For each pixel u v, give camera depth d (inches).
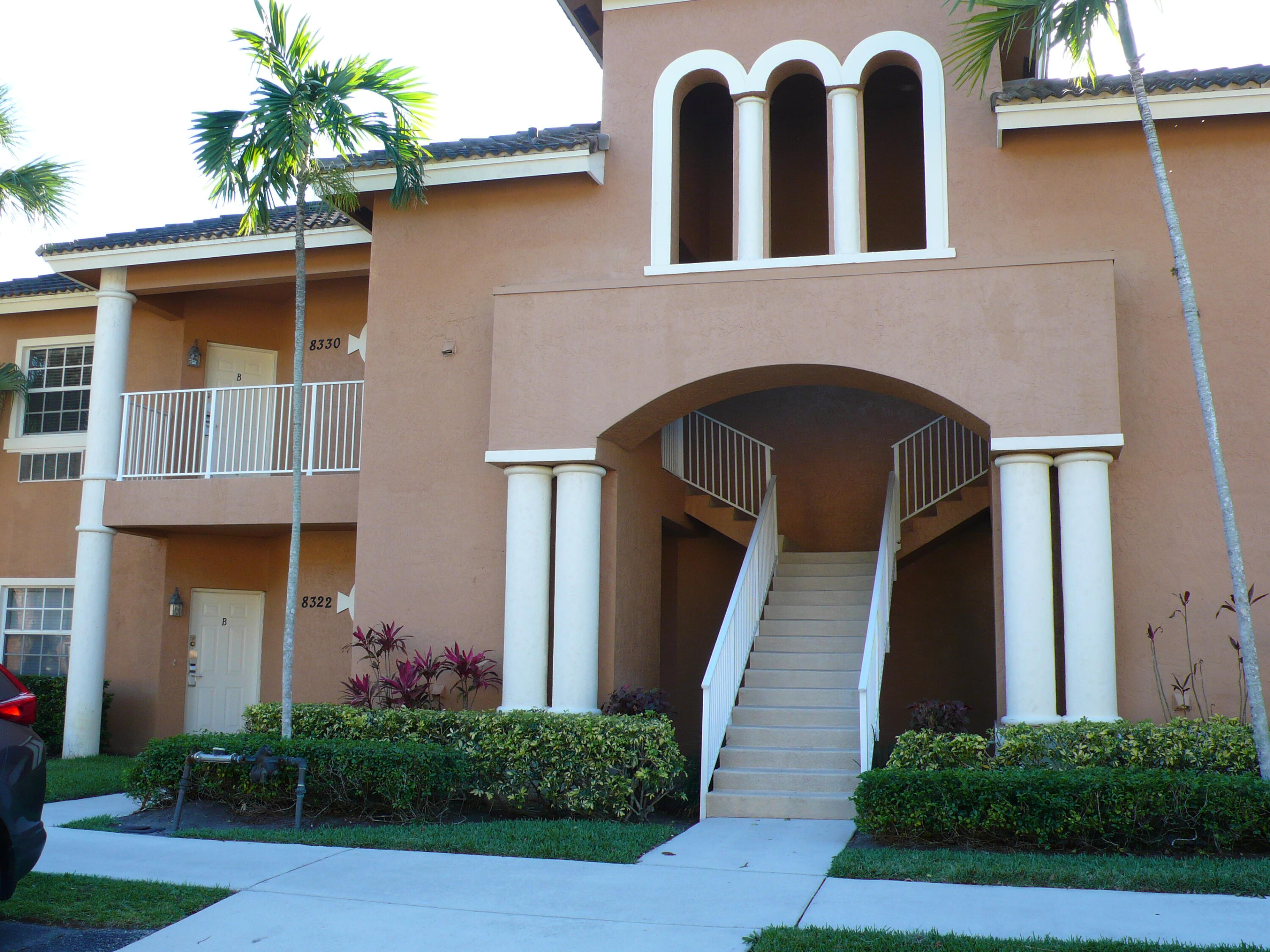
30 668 622.5
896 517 500.1
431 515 459.8
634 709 413.7
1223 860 294.2
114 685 590.2
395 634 452.4
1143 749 340.2
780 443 589.9
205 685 592.1
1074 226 410.9
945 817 313.3
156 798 378.3
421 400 468.4
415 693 427.5
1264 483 386.0
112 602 598.5
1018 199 415.8
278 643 596.4
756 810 378.9
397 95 401.4
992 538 459.2
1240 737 336.5
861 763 373.1
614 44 471.2
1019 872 280.1
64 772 480.7
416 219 479.2
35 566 625.0
